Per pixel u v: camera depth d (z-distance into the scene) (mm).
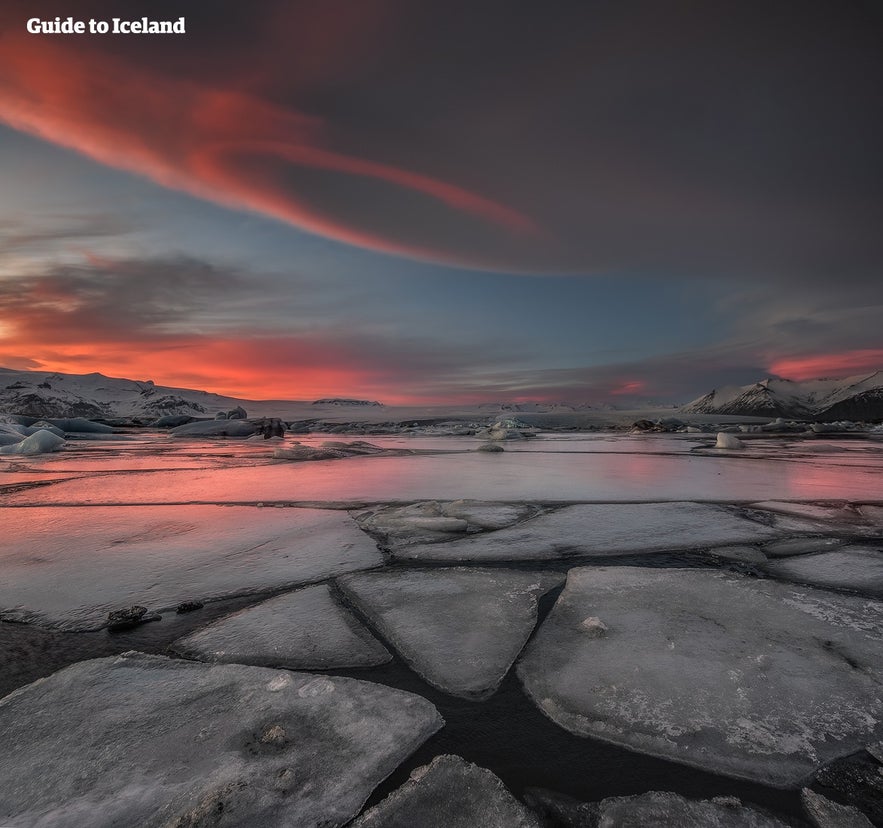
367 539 3758
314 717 1586
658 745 1477
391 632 2213
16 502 5305
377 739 1485
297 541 3701
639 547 3549
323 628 2244
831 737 1512
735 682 1798
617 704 1676
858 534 3895
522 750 1455
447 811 1220
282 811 1201
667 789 1310
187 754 1407
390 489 6176
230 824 1155
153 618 2354
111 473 8156
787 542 3678
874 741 1498
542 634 2195
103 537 3801
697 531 3979
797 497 5508
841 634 2170
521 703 1691
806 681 1805
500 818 1199
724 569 3105
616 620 2326
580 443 16344
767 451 12461
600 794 1290
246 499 5449
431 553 3404
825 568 3100
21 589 2721
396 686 1798
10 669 1912
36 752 1421
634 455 11492
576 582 2816
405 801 1245
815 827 1183
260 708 1629
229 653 2018
